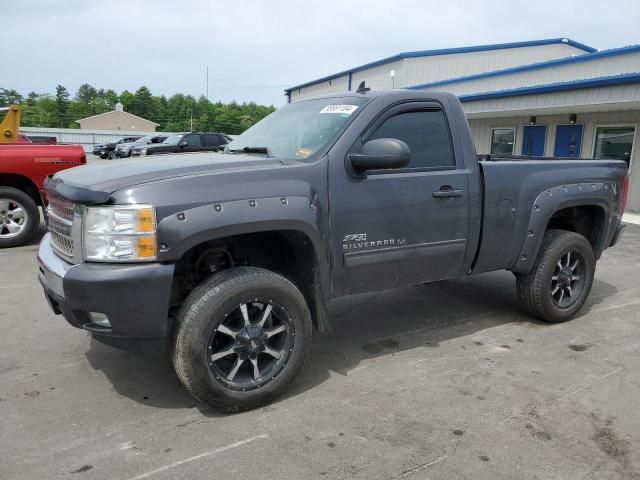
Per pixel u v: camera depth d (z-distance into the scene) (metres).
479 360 4.02
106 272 2.85
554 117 15.18
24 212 7.73
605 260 7.59
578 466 2.74
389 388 3.56
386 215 3.69
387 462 2.75
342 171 3.51
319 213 3.33
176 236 2.86
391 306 5.30
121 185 2.94
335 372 3.80
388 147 3.37
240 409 3.23
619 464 2.76
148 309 2.90
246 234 3.35
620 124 13.29
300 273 3.54
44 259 3.42
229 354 3.15
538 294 4.65
